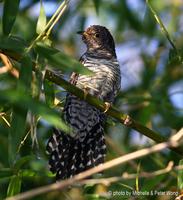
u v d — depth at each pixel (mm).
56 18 9391
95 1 13031
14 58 8930
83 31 13609
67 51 15812
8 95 7586
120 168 12312
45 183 12469
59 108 11656
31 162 11602
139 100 13266
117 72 12172
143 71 14844
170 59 10500
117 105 13531
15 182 9617
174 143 6512
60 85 9289
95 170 6469
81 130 11227
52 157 10523
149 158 12312
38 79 8695
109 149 13156
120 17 14484
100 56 12219
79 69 8648
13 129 8656
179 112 13422
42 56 8727
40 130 12867
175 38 13258
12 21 9461
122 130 14211
